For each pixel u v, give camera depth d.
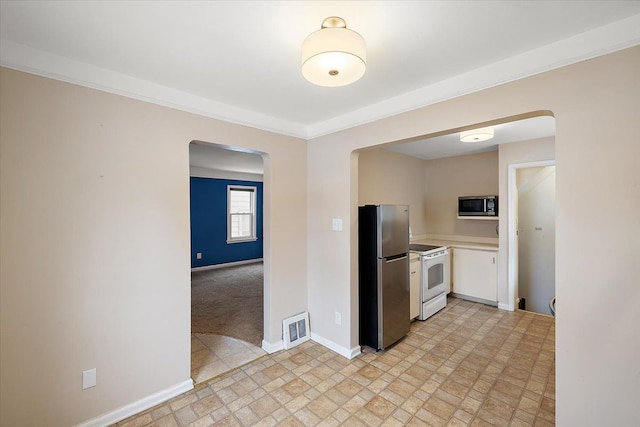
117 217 1.93
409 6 1.29
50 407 1.71
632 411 1.39
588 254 1.47
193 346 2.97
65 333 1.75
